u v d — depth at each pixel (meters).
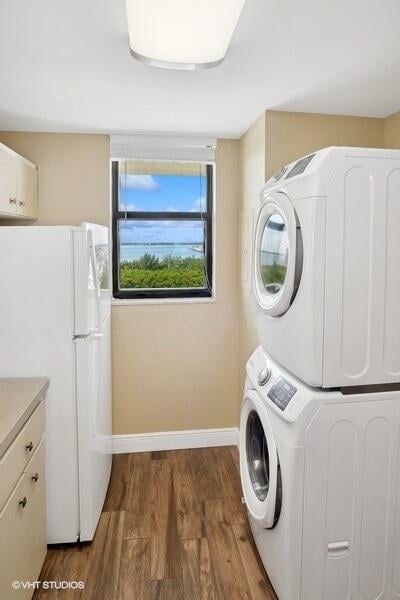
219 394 3.09
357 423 1.48
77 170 2.79
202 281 3.08
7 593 1.33
